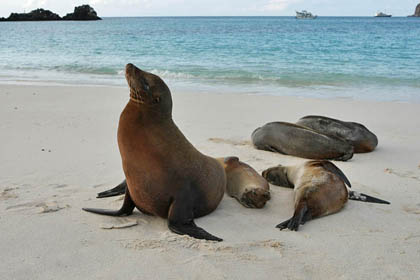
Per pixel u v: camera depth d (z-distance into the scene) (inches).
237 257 152.1
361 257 155.7
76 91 545.0
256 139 316.5
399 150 319.0
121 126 171.6
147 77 169.0
